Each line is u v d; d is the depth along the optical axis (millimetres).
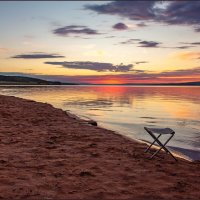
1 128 13422
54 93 70562
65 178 6695
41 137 11617
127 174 7145
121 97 55469
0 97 36500
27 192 5789
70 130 13672
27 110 22031
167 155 9438
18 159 8227
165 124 18875
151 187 6289
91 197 5652
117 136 12508
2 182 6316
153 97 57156
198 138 13812
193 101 44219
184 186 6406
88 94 68812
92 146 10258
